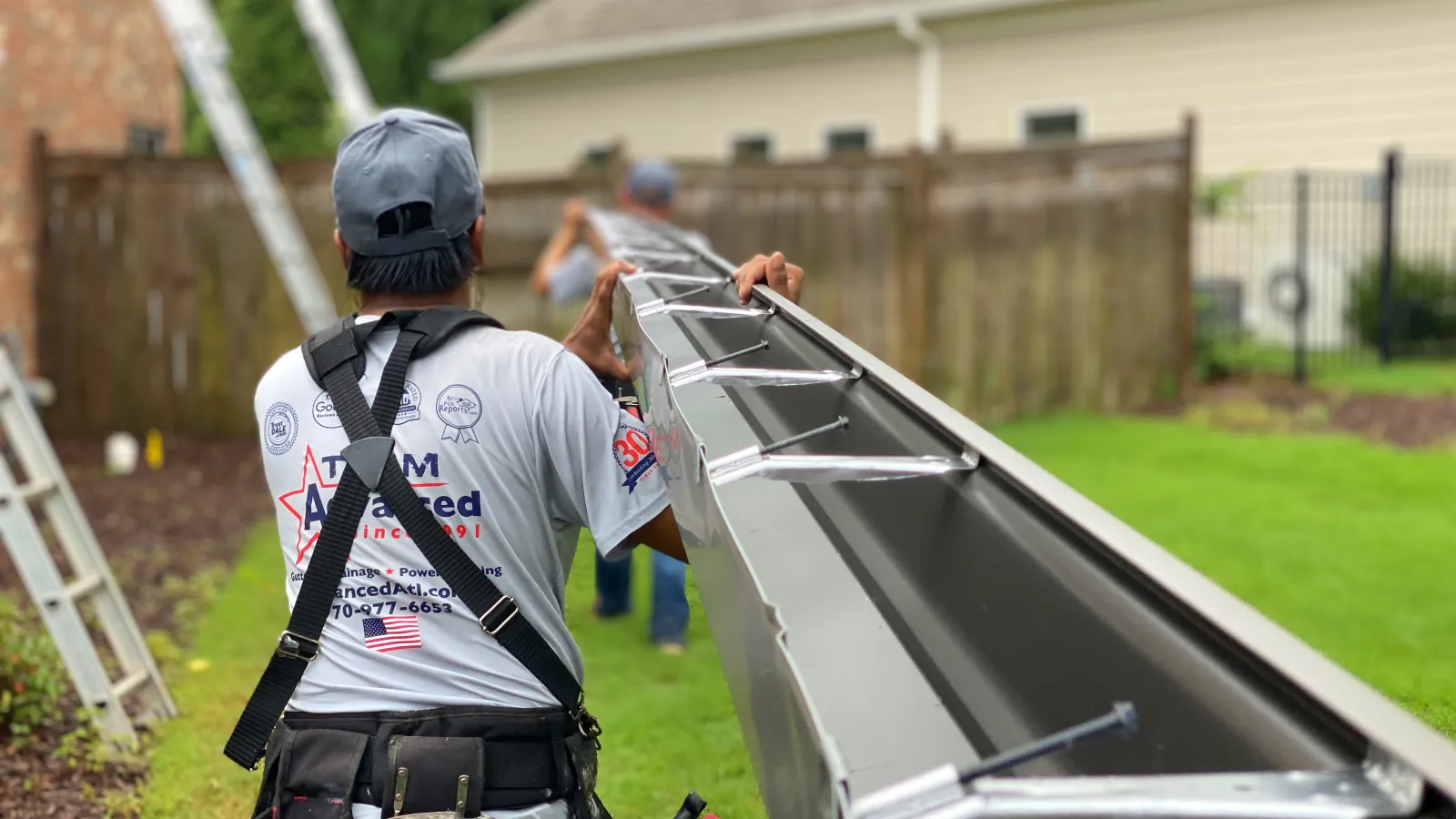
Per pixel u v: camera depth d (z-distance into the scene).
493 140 19.05
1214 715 0.86
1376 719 0.72
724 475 1.28
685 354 1.65
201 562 5.72
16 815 3.05
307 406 1.55
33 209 8.73
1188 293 9.66
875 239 8.86
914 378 8.83
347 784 1.44
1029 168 9.11
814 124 15.38
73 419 8.91
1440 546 5.54
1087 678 0.94
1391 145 11.45
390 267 1.58
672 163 8.58
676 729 3.50
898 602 1.06
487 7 27.05
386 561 1.50
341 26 26.77
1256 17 12.05
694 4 16.83
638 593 5.10
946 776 0.82
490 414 1.52
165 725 3.71
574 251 5.80
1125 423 8.94
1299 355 10.38
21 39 8.59
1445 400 9.31
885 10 14.04
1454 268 11.31
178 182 8.70
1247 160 12.24
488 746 1.48
